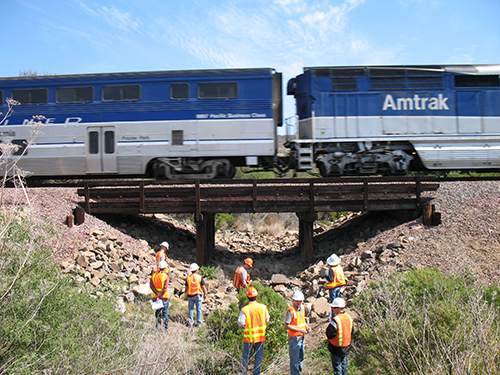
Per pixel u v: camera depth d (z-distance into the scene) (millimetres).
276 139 12977
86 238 11039
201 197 12094
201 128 12398
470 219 10852
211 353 6316
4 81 12672
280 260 14258
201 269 11922
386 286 6422
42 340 5137
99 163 12562
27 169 12633
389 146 12664
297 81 13094
